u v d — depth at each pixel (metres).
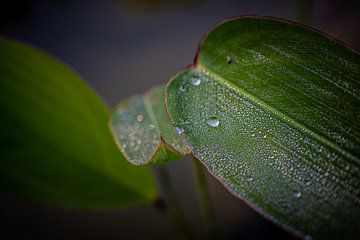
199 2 0.43
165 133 0.25
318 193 0.24
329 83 0.25
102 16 0.43
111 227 0.37
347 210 0.24
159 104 0.27
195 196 0.37
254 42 0.25
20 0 0.42
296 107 0.25
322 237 0.23
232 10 0.42
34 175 0.29
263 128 0.25
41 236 0.35
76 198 0.29
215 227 0.32
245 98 0.25
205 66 0.26
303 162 0.25
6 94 0.29
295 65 0.25
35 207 0.36
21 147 0.29
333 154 0.25
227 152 0.24
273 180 0.24
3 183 0.29
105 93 0.39
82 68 0.40
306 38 0.25
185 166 0.39
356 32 0.37
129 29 0.43
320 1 0.39
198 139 0.24
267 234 0.35
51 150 0.29
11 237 0.35
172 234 0.36
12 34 0.40
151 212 0.37
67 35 0.41
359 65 0.25
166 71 0.40
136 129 0.27
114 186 0.30
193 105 0.25
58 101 0.29
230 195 0.37
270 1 0.42
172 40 0.42
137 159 0.25
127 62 0.41
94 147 0.29
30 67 0.29
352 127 0.25
